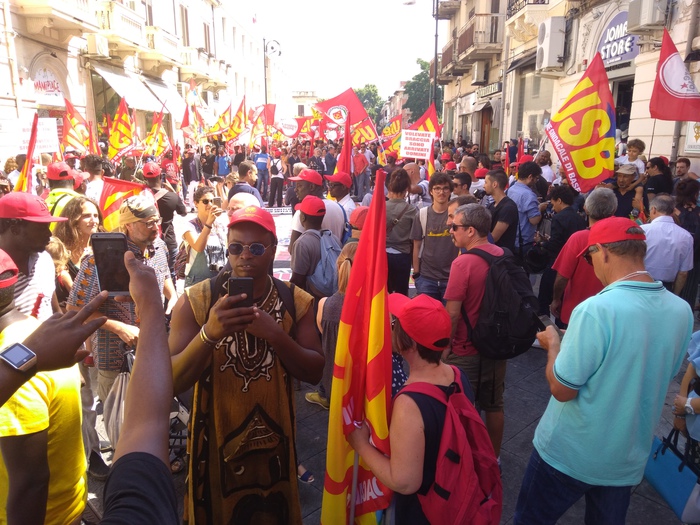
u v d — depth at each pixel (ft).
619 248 6.79
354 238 13.55
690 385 8.36
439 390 6.04
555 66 48.85
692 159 29.04
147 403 3.55
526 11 56.18
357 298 6.15
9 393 3.40
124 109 33.37
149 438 3.38
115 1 62.54
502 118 70.03
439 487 5.68
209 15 110.01
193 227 15.84
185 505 6.84
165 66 82.07
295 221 15.38
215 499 6.72
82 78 59.93
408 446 5.67
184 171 56.65
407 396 5.89
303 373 6.59
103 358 9.96
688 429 8.18
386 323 5.94
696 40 27.81
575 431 6.88
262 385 6.59
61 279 11.26
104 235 5.39
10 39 45.80
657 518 9.85
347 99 33.53
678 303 6.79
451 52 97.86
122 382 9.14
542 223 21.56
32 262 8.36
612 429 6.66
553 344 7.46
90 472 10.71
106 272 5.44
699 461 8.27
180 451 10.93
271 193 54.39
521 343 9.52
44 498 6.32
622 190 19.90
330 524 6.33
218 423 6.54
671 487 8.43
